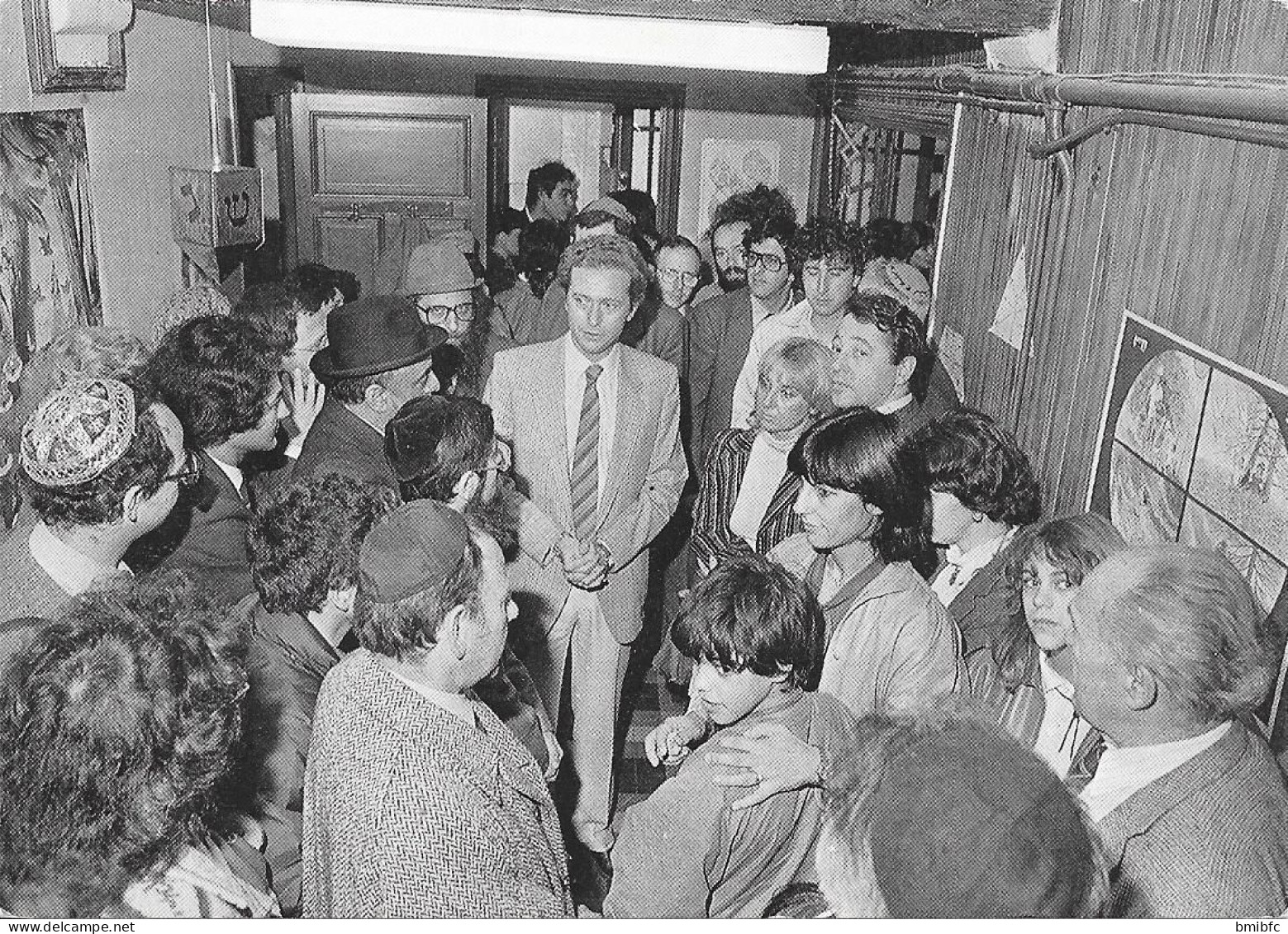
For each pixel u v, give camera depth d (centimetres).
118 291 392
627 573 354
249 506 297
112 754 136
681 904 178
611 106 905
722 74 758
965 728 123
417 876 154
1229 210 217
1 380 290
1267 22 206
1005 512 237
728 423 448
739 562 202
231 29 530
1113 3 269
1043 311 312
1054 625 191
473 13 247
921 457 235
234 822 190
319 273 372
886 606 230
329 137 690
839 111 640
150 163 423
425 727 167
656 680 464
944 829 110
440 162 706
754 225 432
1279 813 146
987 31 293
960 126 391
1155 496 240
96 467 194
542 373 344
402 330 297
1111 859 144
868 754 125
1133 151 258
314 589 204
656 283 458
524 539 337
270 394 278
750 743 182
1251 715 166
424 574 165
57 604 200
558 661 346
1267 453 197
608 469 346
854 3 270
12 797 135
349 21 241
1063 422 298
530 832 175
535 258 573
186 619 154
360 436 299
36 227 318
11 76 304
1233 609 143
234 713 153
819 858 126
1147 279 251
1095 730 180
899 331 312
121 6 342
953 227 397
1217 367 215
